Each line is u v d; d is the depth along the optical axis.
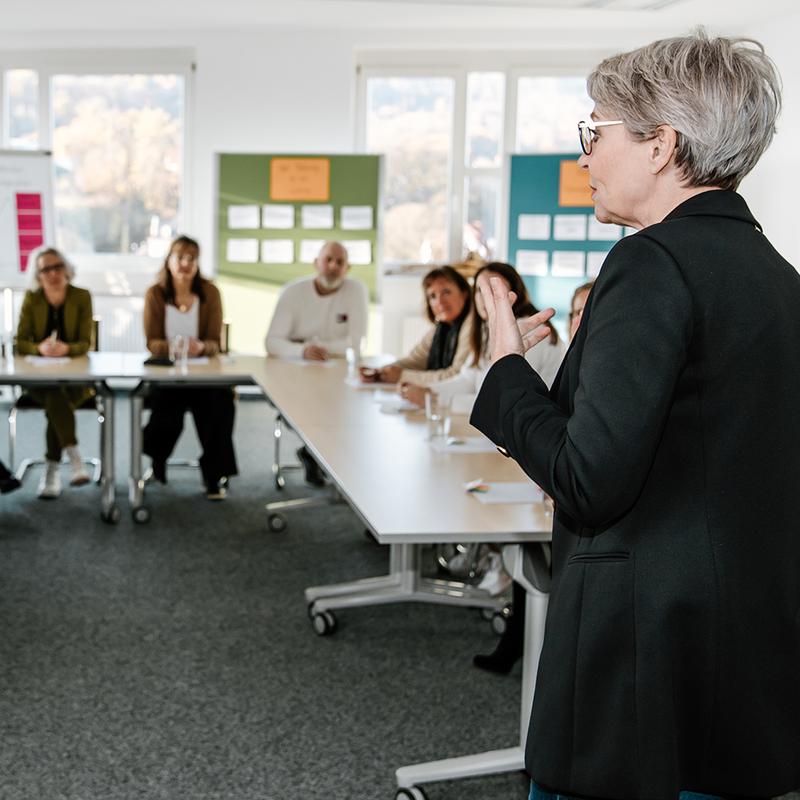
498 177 8.46
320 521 4.86
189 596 3.77
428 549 4.48
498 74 8.35
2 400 8.27
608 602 1.14
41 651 3.19
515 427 1.19
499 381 1.25
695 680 1.14
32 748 2.55
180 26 7.96
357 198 8.02
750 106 1.13
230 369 4.92
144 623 3.47
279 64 8.23
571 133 8.38
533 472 1.15
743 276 1.12
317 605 3.46
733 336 1.10
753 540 1.13
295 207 8.04
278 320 5.56
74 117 8.47
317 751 2.59
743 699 1.14
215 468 5.18
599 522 1.11
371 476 2.69
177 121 8.47
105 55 8.38
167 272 5.46
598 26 7.85
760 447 1.12
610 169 1.21
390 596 3.60
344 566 4.18
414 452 3.05
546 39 8.04
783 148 7.18
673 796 1.14
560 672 1.19
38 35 8.17
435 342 4.73
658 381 1.06
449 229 8.52
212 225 8.33
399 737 2.68
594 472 1.06
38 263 5.34
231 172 8.04
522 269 8.01
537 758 1.21
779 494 1.14
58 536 4.50
